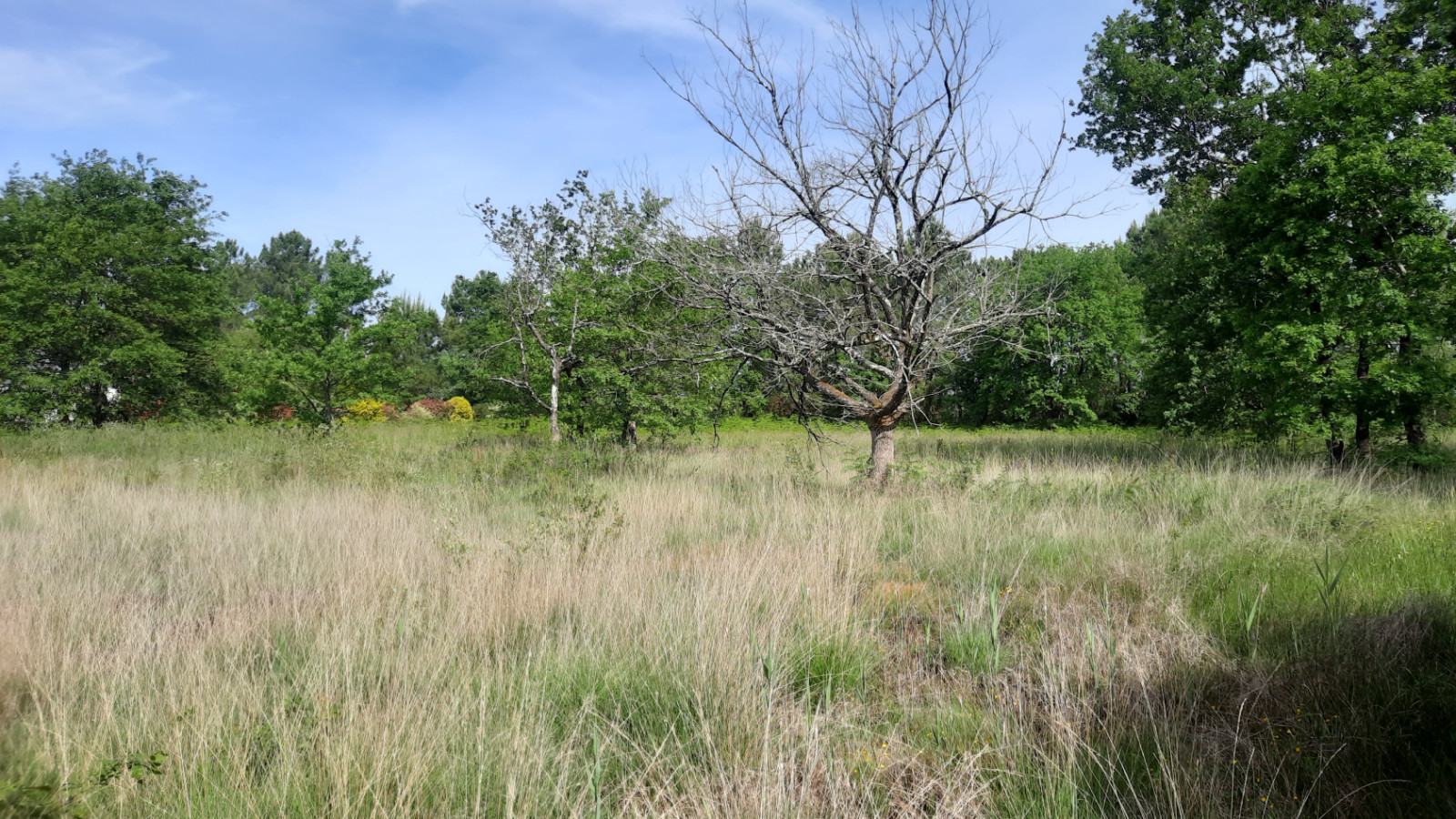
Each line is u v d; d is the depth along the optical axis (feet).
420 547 22.90
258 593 18.93
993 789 10.54
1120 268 122.62
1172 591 18.51
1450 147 42.52
